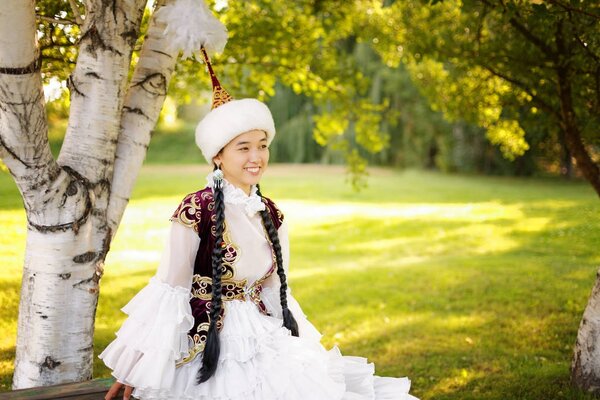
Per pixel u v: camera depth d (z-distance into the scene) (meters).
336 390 2.08
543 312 5.64
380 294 6.74
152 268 7.60
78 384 2.31
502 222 11.95
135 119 2.74
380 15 6.53
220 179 2.15
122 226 11.23
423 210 14.34
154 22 2.76
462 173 23.58
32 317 2.54
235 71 5.82
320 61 6.15
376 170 24.00
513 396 3.76
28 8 2.20
